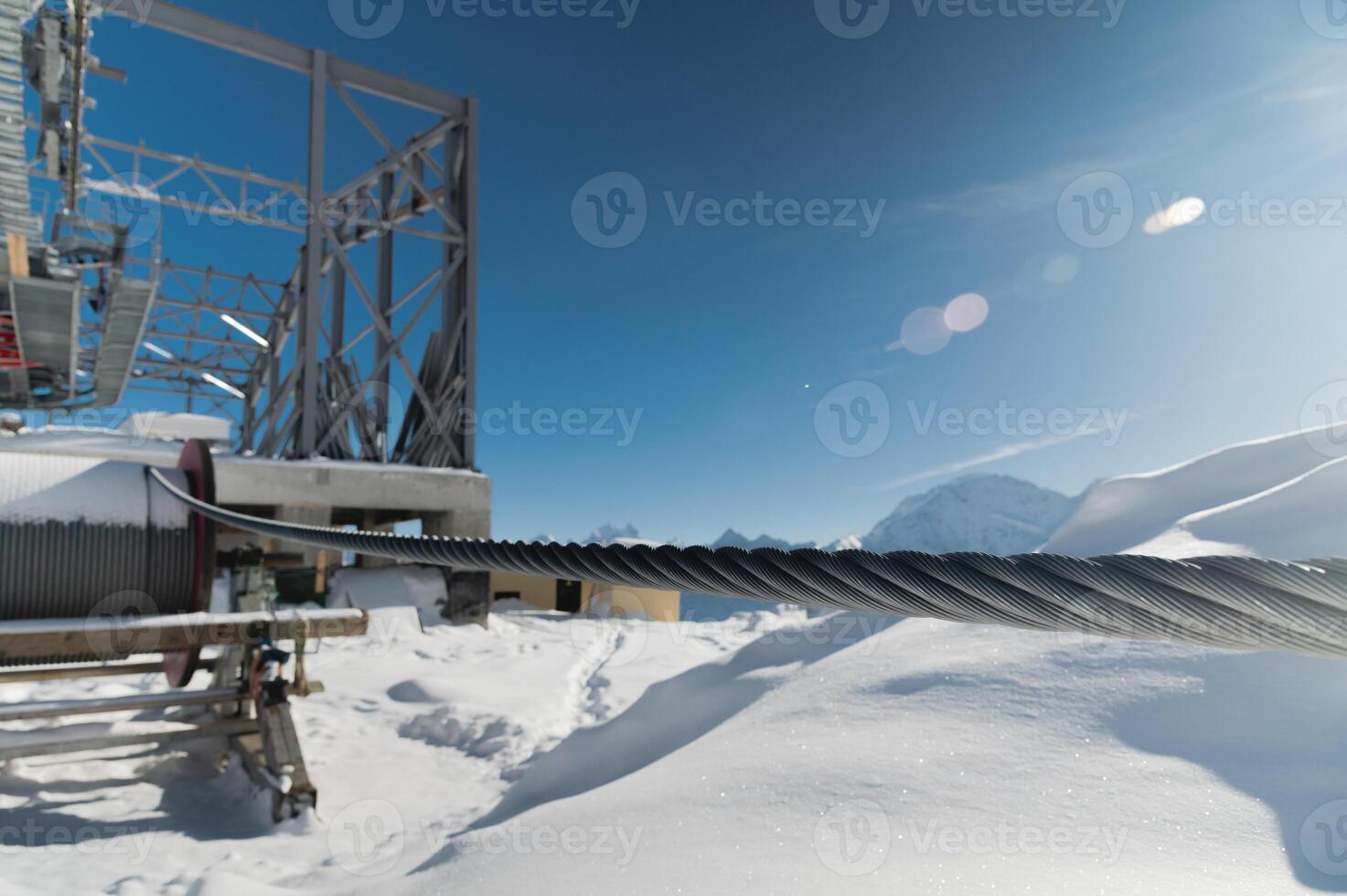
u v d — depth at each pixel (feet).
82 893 9.26
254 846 11.28
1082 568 2.47
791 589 3.09
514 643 33.73
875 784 7.13
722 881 5.78
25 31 34.73
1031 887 5.11
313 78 46.26
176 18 41.88
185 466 18.03
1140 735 7.00
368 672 25.31
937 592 2.73
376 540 5.48
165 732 14.61
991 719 7.95
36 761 14.82
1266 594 2.25
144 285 48.75
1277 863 5.02
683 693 13.08
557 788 11.86
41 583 14.44
